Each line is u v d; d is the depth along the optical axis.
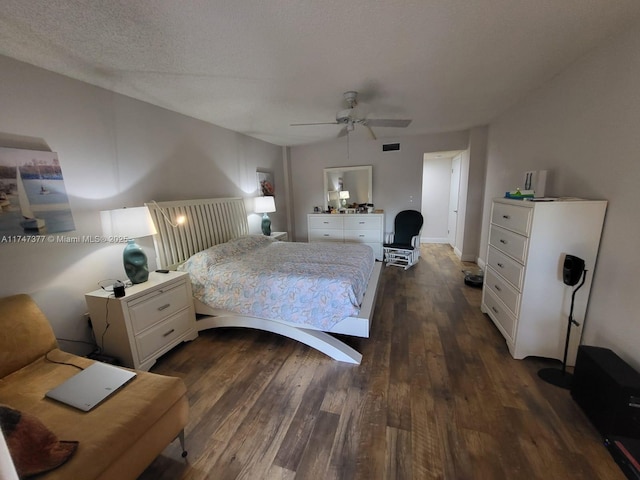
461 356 2.20
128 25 1.45
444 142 4.77
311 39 1.65
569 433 1.50
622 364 1.50
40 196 1.89
